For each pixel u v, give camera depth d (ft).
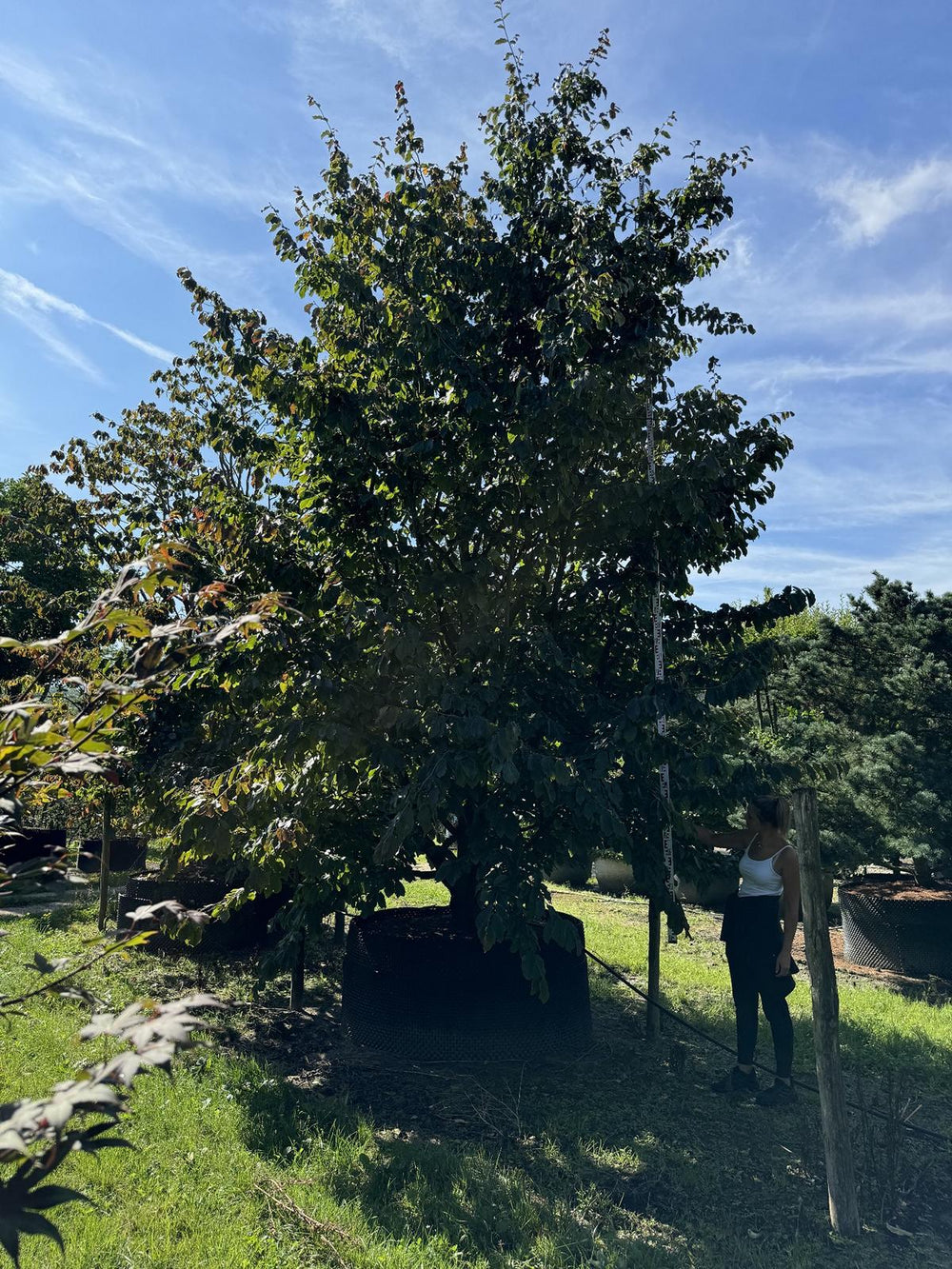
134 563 7.70
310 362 21.97
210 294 29.96
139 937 7.47
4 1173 13.53
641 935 36.83
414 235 22.07
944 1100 19.88
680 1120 18.57
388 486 21.21
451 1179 15.55
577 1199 15.14
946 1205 15.23
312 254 22.95
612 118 23.15
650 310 21.77
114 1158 15.17
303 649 19.60
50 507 39.29
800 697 36.78
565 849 20.68
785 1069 19.42
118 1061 5.33
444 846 24.52
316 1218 13.69
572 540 22.34
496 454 21.07
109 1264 12.02
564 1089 20.26
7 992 24.38
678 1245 13.75
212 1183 14.62
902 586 35.09
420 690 18.74
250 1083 19.16
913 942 31.89
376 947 22.77
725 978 30.37
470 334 21.24
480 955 22.06
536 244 22.22
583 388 18.56
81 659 21.74
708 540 22.65
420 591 20.47
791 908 19.49
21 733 6.50
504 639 20.62
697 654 22.99
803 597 23.09
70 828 51.24
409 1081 20.63
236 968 30.17
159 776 22.71
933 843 31.22
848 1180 14.29
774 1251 13.60
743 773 21.25
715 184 22.59
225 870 32.37
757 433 22.33
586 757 19.48
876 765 31.89
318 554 22.34
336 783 20.92
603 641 23.99
